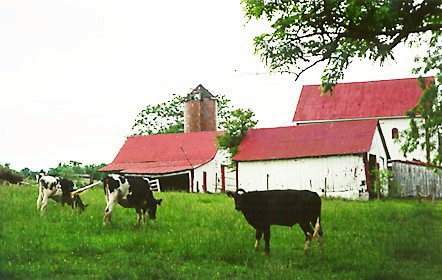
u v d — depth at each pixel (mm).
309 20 15742
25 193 23531
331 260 12195
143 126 79562
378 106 54594
